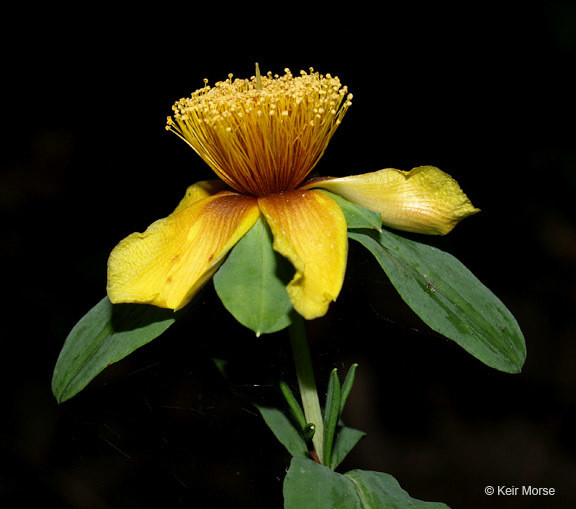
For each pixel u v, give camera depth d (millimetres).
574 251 476
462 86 489
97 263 436
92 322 213
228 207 210
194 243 208
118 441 271
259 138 210
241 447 265
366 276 285
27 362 391
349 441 219
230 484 266
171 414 268
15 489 334
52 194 459
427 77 489
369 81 489
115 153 483
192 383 264
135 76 495
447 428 418
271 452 264
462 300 208
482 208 489
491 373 431
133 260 206
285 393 211
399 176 210
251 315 200
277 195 210
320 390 258
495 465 407
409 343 413
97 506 298
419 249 212
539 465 405
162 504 272
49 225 446
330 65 490
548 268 476
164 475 270
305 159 212
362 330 374
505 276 479
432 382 425
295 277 197
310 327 299
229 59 497
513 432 420
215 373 252
